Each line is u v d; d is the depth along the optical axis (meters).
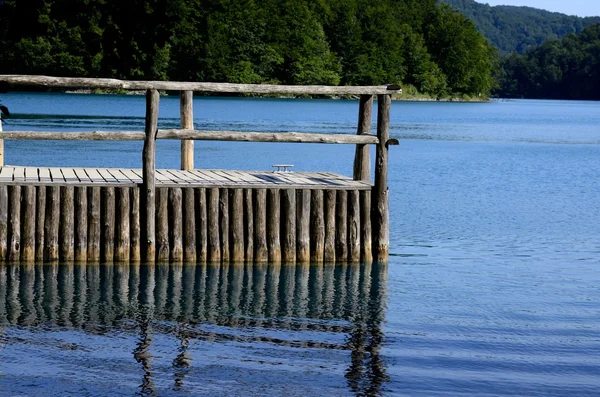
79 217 17.50
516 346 14.77
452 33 192.62
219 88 17.64
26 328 14.55
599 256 22.92
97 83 16.94
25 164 34.91
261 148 48.28
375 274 18.75
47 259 17.42
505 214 29.83
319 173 21.47
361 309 16.55
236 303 16.55
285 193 18.14
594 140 72.69
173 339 14.38
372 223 18.73
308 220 18.25
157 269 17.73
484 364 13.81
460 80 194.00
